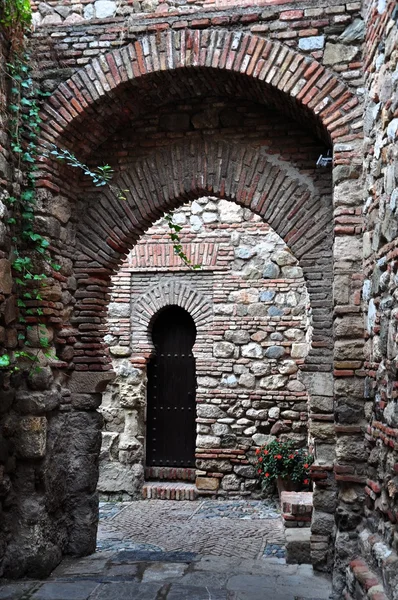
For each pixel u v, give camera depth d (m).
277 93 5.06
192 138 5.68
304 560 5.35
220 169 5.62
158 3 5.25
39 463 5.00
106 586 4.69
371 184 4.44
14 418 4.94
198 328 9.21
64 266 5.53
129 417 9.20
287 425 8.87
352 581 4.18
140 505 8.60
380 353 4.13
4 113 4.91
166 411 9.56
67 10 5.34
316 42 4.90
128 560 5.40
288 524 6.03
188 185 5.68
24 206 5.12
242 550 6.13
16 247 5.11
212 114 5.65
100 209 5.77
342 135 4.84
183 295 9.27
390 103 3.92
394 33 3.86
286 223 5.45
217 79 5.26
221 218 9.25
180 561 5.38
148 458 9.53
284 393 8.90
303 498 6.41
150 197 5.73
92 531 5.58
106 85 5.20
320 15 4.91
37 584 4.74
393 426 3.72
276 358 8.95
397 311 3.64
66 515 5.46
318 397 5.21
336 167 4.83
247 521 7.57
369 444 4.50
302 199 5.42
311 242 5.38
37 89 5.24
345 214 4.82
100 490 9.06
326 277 5.32
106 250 5.74
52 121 5.23
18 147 5.02
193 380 9.54
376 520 4.24
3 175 4.88
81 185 5.80
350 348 4.77
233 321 9.12
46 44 5.29
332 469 5.07
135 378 9.20
